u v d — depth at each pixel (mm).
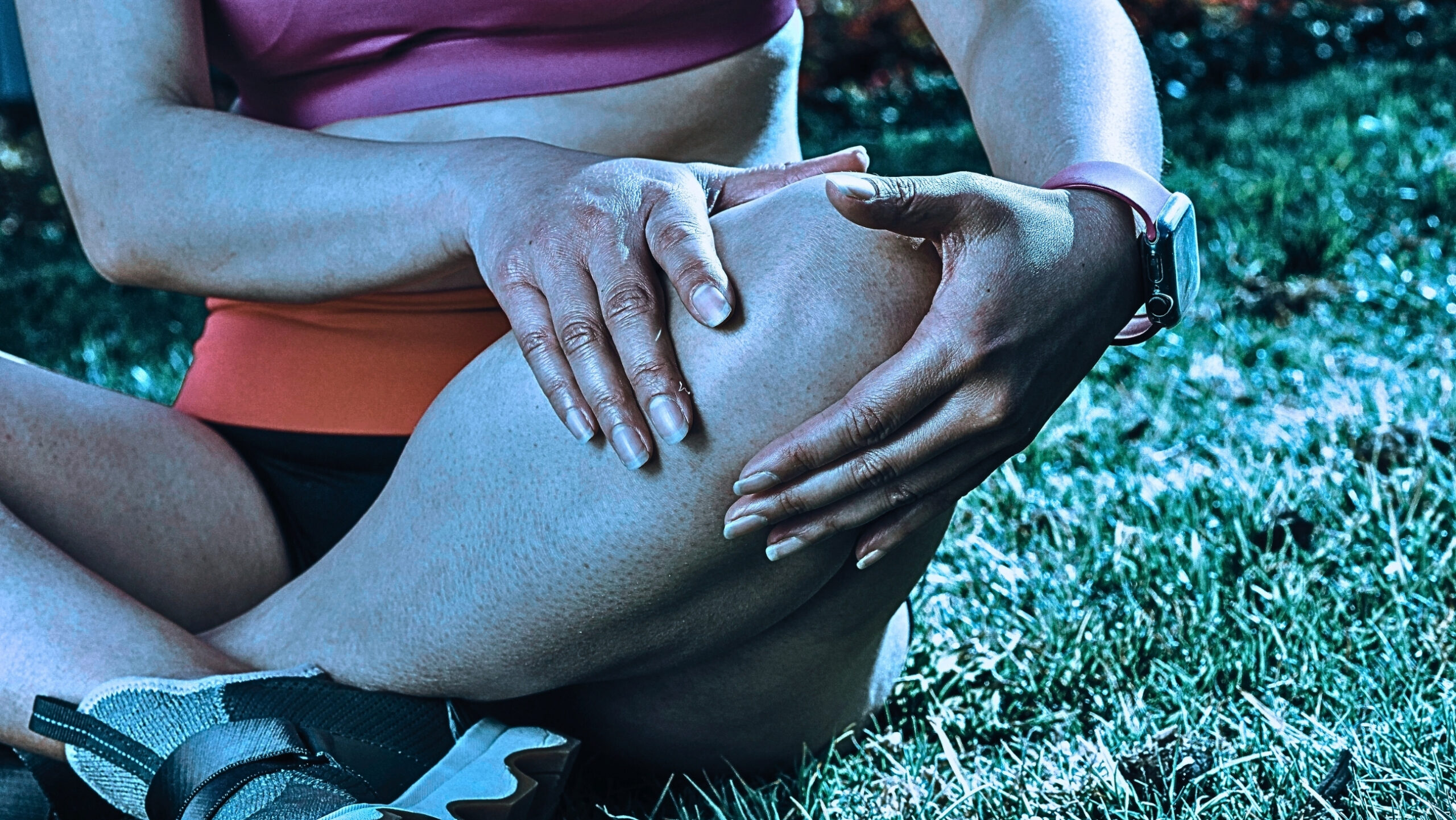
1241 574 1973
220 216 1357
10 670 1305
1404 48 11039
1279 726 1477
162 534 1518
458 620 1291
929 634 1900
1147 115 1432
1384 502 2109
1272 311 3463
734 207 1256
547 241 1162
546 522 1220
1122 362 3078
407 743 1308
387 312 1499
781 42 1620
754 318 1134
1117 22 1526
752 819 1485
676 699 1485
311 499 1580
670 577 1224
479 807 1253
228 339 1596
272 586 1618
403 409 1500
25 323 5707
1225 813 1384
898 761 1636
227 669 1381
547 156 1262
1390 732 1461
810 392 1129
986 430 1138
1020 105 1468
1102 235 1199
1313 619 1750
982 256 1098
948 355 1092
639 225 1160
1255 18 11719
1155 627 1827
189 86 1480
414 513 1313
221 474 1562
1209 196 4871
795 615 1404
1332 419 2465
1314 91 7602
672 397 1120
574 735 1565
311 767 1239
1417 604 1800
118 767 1275
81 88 1434
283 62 1521
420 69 1488
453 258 1304
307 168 1340
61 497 1459
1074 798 1458
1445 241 3803
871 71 13047
